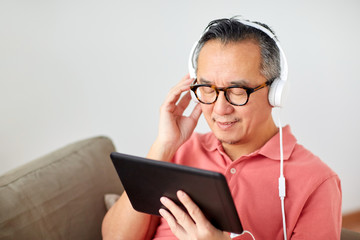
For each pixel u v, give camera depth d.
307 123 2.40
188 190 1.00
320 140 2.45
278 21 2.22
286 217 1.27
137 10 2.08
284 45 2.25
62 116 2.10
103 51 2.09
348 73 2.37
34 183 1.39
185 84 1.35
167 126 1.40
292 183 1.28
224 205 0.98
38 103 2.04
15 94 1.98
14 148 2.04
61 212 1.41
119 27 2.08
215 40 1.19
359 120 2.47
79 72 2.07
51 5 1.95
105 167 1.63
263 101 1.22
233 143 1.27
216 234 1.04
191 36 2.20
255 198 1.31
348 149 2.51
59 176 1.46
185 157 1.50
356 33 2.31
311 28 2.26
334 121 2.44
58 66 2.03
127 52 2.13
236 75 1.16
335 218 1.24
